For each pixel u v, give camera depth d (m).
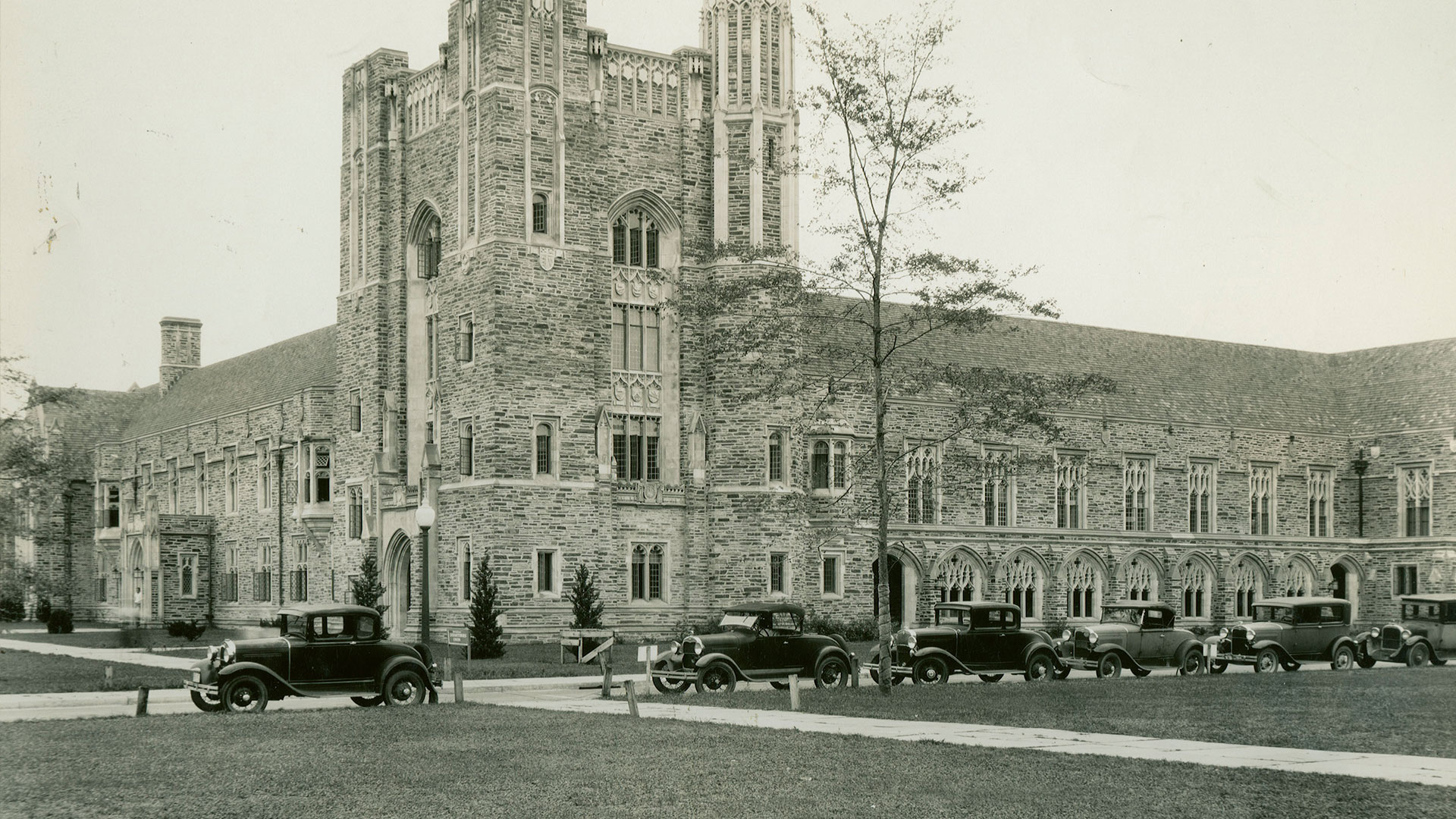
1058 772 18.72
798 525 53.81
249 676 27.27
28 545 87.69
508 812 16.19
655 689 34.44
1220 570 67.69
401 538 57.31
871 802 16.75
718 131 56.56
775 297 35.25
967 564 60.97
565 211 54.00
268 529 71.94
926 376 33.84
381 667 28.67
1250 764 19.61
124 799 16.98
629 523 55.19
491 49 53.06
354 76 61.81
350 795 17.16
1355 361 79.06
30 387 44.41
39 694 32.69
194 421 81.88
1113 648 38.12
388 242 60.00
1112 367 69.94
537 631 52.09
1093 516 66.00
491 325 52.44
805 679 36.47
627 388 56.09
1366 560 71.88
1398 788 17.50
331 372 70.19
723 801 16.81
